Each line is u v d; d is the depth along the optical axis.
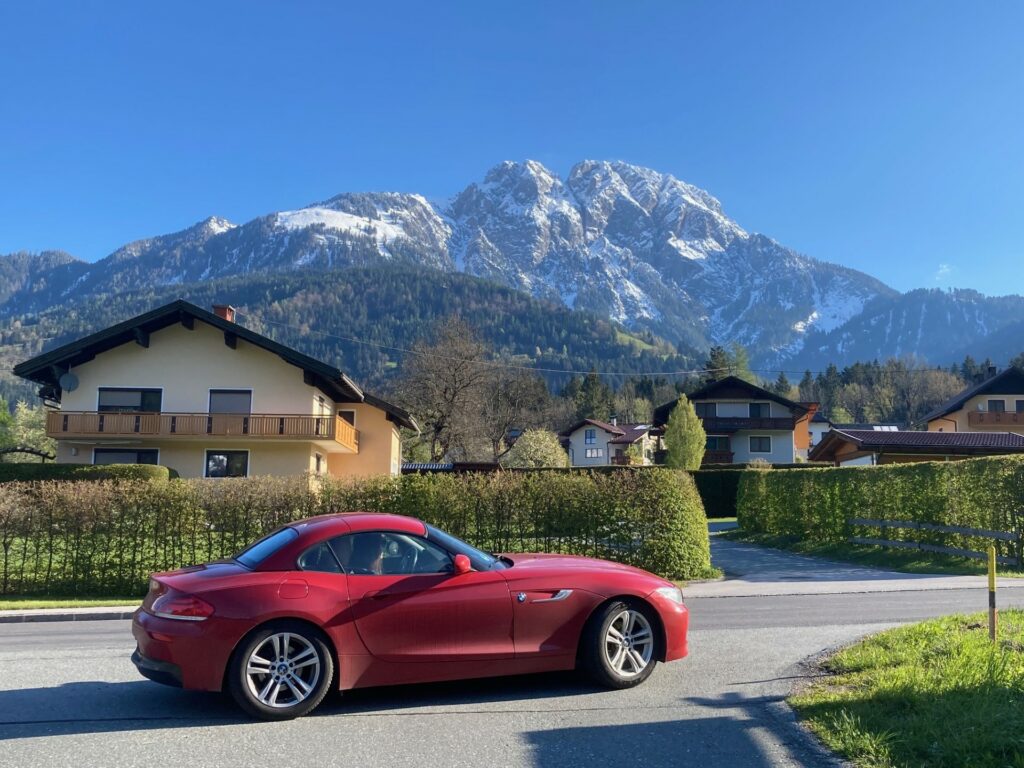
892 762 4.62
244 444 35.25
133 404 34.47
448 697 6.43
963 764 4.46
